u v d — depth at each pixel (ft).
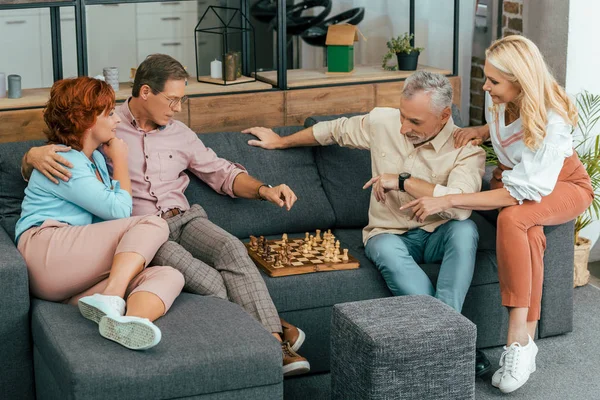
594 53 13.48
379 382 7.97
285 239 10.59
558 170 9.80
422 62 17.19
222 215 10.81
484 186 10.98
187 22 19.94
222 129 12.85
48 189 9.07
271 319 9.20
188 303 8.80
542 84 9.58
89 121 9.07
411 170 10.49
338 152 11.55
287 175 11.37
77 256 8.75
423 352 8.02
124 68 19.88
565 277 11.02
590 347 11.07
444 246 10.18
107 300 8.02
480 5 16.38
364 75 14.02
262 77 13.83
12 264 8.55
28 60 19.24
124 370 7.41
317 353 10.06
